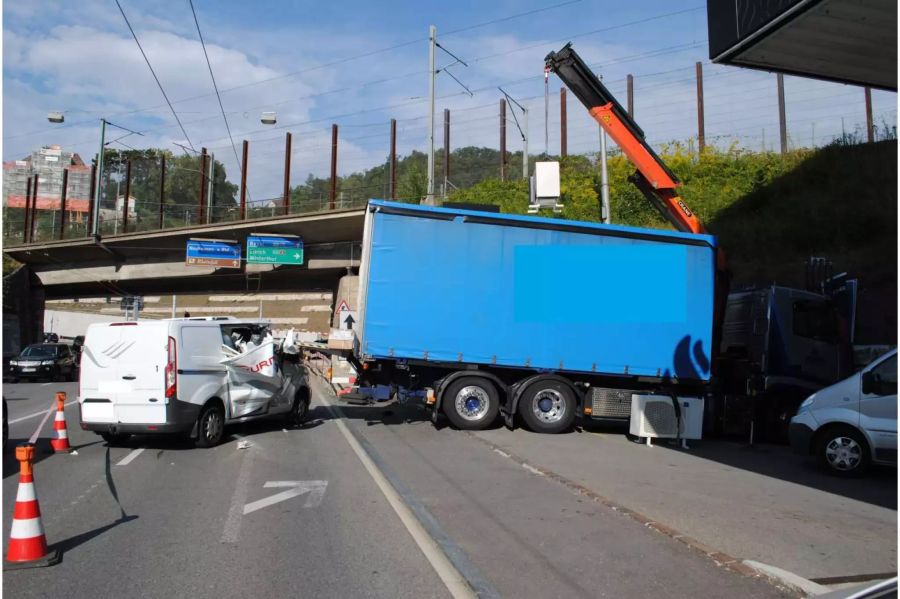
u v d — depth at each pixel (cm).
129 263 5184
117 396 1069
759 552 571
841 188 2388
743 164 3112
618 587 491
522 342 1284
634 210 3142
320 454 1053
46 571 527
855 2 1007
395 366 1302
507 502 746
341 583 502
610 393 1291
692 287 1334
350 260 4481
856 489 856
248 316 4975
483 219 1284
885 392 912
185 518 682
